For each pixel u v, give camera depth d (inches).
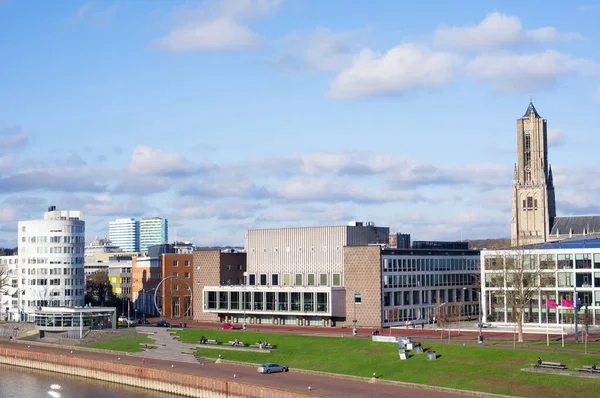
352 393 5177.2
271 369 6117.1
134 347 7819.9
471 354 5812.0
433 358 5841.5
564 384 4879.4
